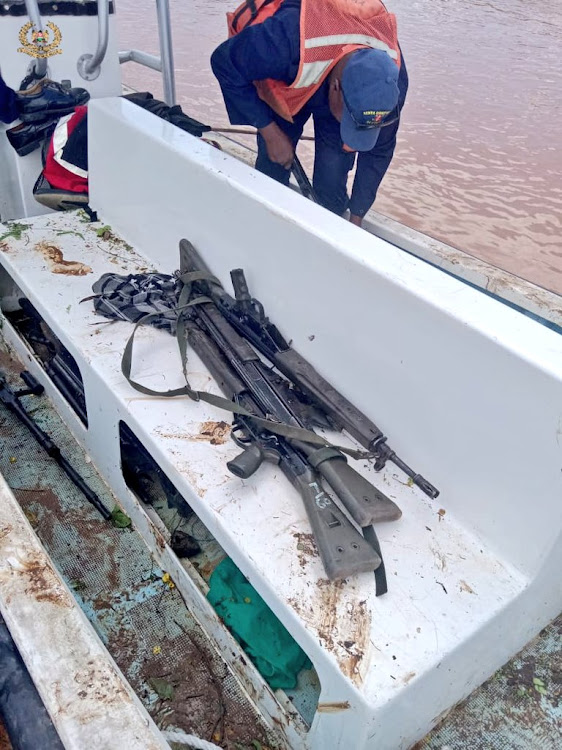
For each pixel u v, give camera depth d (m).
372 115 2.05
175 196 1.99
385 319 1.40
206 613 1.49
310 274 1.57
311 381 1.59
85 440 1.92
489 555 1.29
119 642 1.50
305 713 1.34
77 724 0.86
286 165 2.43
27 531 1.16
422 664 1.09
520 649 1.44
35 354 2.25
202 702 1.41
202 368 1.73
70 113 2.45
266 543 1.27
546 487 1.16
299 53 2.09
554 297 1.92
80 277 2.07
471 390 1.25
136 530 1.76
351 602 1.18
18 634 0.99
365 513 1.27
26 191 2.57
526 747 1.30
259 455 1.39
